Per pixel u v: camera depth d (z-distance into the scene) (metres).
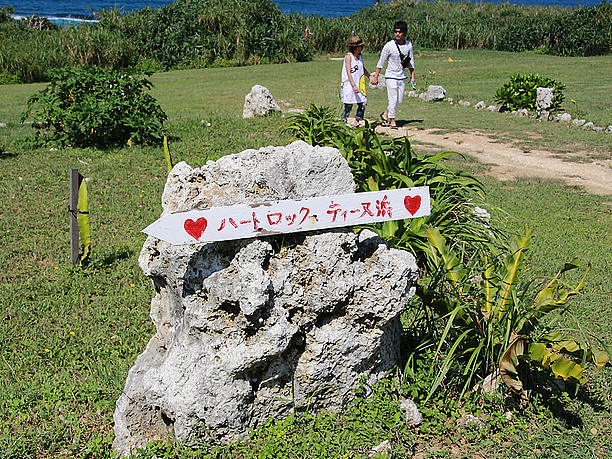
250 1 32.31
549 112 15.14
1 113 15.84
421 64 28.06
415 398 4.32
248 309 3.65
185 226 3.54
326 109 11.52
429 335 4.80
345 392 4.18
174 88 21.72
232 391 3.80
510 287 4.46
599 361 4.18
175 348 3.90
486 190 9.45
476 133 13.55
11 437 4.02
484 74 24.02
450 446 4.04
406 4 50.00
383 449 3.83
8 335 5.30
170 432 4.00
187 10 31.44
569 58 30.56
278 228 3.78
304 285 3.94
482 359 4.41
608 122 14.20
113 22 30.69
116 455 3.88
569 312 4.61
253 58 31.17
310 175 4.04
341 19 38.41
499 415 4.23
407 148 6.93
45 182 9.41
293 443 3.87
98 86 11.73
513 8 47.19
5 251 6.98
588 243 7.38
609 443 4.06
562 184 9.94
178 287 3.87
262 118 14.20
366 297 4.05
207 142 11.87
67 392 4.49
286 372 4.02
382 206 4.04
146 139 11.76
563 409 4.39
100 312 5.70
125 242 7.37
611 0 54.00
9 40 27.91
